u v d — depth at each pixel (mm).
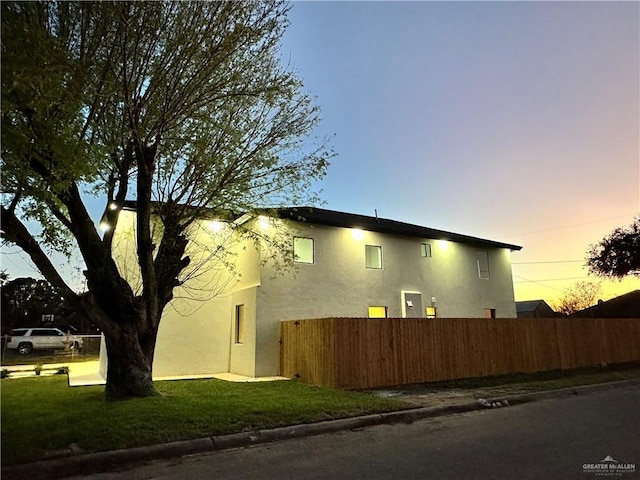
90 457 4816
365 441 5836
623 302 37188
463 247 19188
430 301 17391
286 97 8992
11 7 5336
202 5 6953
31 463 4586
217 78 7668
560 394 10312
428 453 5102
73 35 6344
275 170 9797
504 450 5164
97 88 6504
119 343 8078
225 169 9000
